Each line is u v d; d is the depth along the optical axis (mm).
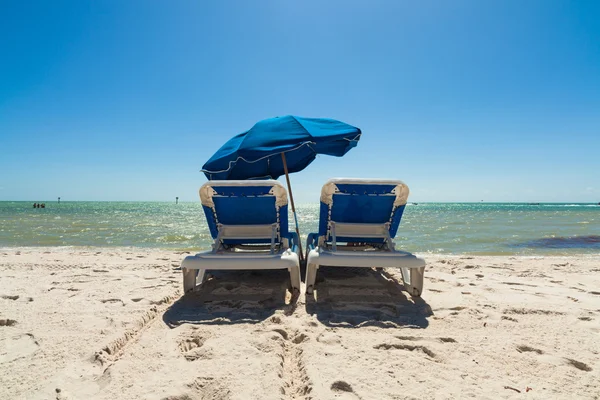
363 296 3436
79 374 1875
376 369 1898
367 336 2387
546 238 10672
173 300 3352
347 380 1768
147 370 1895
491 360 2039
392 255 3186
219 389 1705
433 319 2777
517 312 2975
